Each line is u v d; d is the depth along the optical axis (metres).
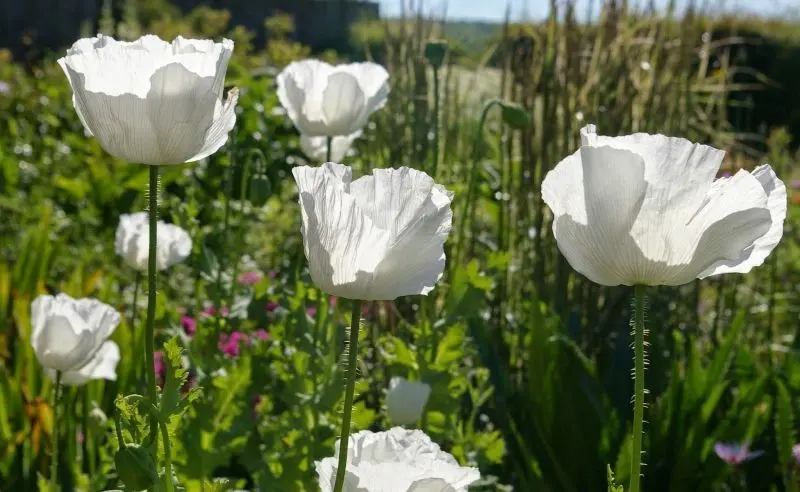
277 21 4.92
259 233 1.70
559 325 1.12
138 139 0.47
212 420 0.74
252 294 0.93
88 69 0.46
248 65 3.42
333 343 0.80
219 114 0.49
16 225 1.85
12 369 1.14
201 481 0.74
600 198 0.40
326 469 0.46
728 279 1.47
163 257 0.94
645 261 0.41
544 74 1.27
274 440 0.81
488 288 0.87
